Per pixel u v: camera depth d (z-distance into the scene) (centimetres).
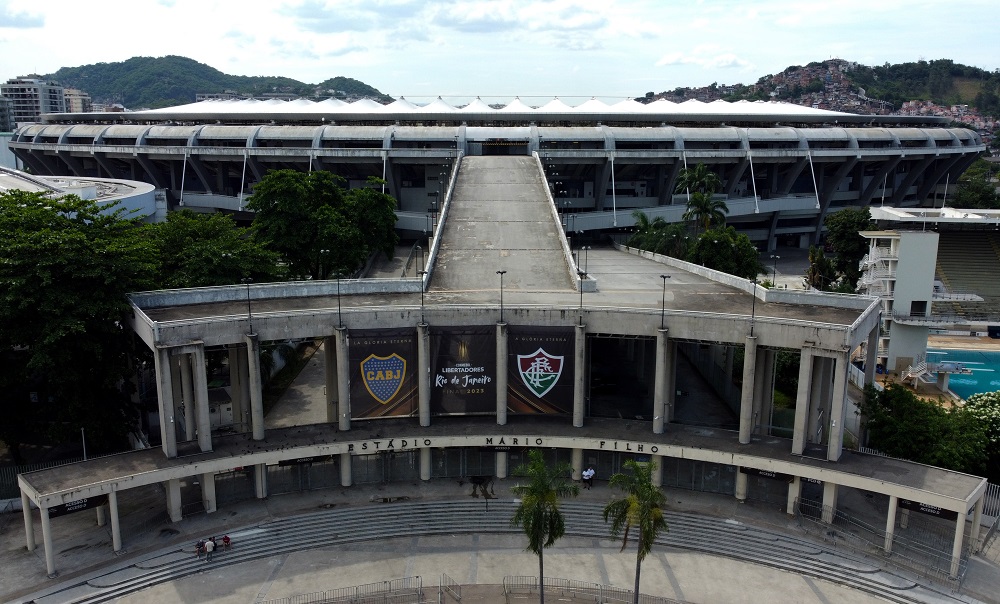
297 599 4488
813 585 4709
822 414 6169
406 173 14762
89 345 5491
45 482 4819
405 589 4612
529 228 9119
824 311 6084
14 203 6078
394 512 5394
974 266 10106
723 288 7219
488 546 5128
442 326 5775
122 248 5816
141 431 6072
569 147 13938
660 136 13750
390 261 11650
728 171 14875
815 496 5559
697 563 4938
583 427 5844
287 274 7806
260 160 14262
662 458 5716
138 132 14950
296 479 5688
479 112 14638
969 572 4831
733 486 5656
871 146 15238
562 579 4725
